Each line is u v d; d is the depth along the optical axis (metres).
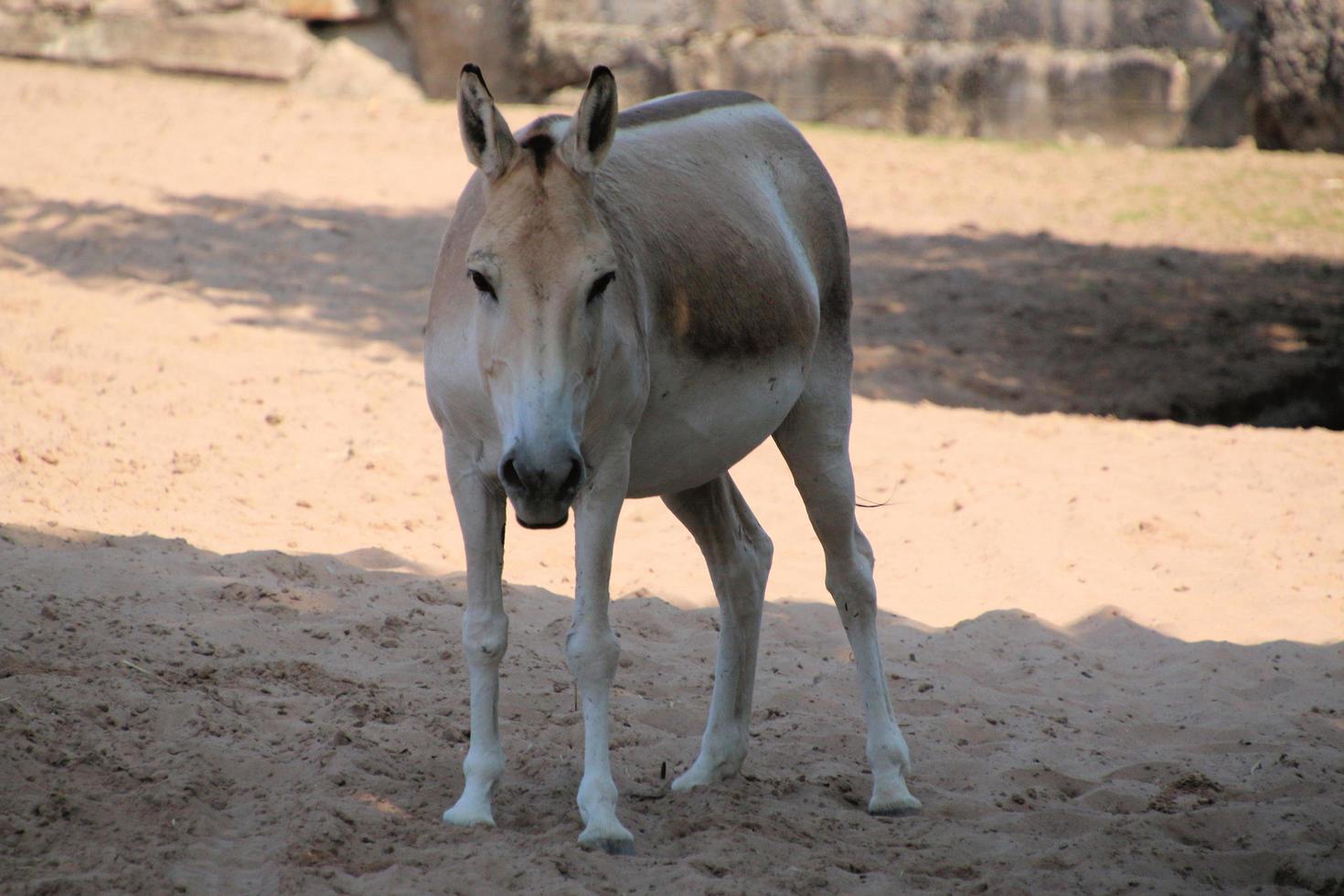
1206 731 20.58
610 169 15.16
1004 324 51.56
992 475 33.28
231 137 69.12
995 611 25.23
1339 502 31.73
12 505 24.75
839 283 18.06
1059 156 78.19
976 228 63.72
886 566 27.80
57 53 80.00
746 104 17.94
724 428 15.62
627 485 14.60
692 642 23.00
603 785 14.65
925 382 44.56
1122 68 80.75
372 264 52.03
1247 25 79.44
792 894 14.00
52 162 60.31
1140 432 37.88
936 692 21.67
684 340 14.92
